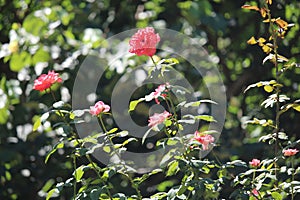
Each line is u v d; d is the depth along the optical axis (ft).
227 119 27.48
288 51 25.72
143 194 25.38
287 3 25.79
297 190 15.67
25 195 26.78
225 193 21.17
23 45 26.25
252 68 27.12
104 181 14.89
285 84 25.52
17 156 26.76
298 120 25.02
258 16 26.84
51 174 26.53
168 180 25.39
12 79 27.40
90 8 28.71
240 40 27.58
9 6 28.48
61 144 14.69
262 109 26.09
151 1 28.60
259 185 14.64
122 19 28.60
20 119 27.02
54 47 26.40
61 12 27.22
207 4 26.63
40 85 14.87
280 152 15.62
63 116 14.74
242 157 24.94
